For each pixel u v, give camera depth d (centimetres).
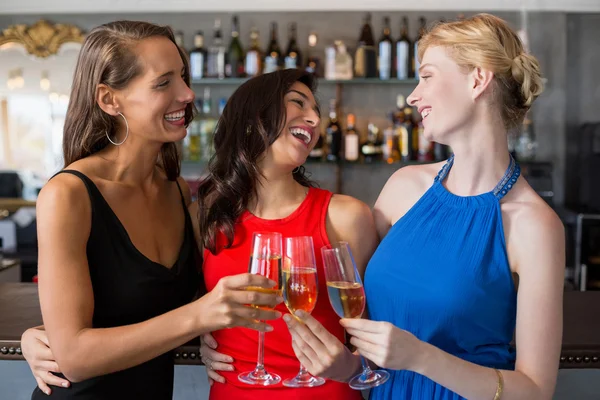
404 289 136
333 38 482
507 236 132
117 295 148
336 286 128
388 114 475
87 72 148
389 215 156
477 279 130
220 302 125
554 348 125
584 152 478
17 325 175
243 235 155
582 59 477
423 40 138
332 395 145
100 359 132
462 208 136
